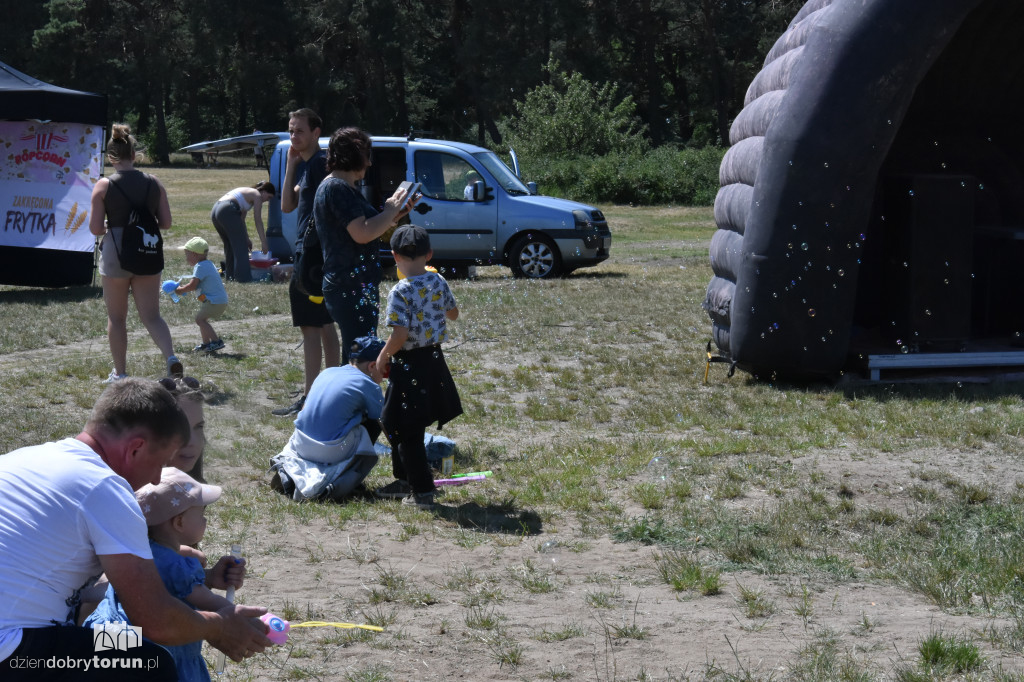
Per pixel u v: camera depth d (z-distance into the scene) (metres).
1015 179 10.52
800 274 8.16
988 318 10.45
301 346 10.45
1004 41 9.55
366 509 5.47
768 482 5.86
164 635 2.45
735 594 4.34
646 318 12.17
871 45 7.83
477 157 16.70
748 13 61.44
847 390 8.32
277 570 4.57
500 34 62.62
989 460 6.25
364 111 71.38
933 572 4.54
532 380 8.85
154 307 8.20
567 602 4.22
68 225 14.45
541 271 16.36
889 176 9.31
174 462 3.84
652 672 3.51
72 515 2.34
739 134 9.71
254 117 76.31
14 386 8.40
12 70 14.85
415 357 5.54
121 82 70.00
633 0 62.81
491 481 6.00
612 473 6.06
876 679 3.41
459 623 3.96
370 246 6.69
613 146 40.19
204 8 64.75
